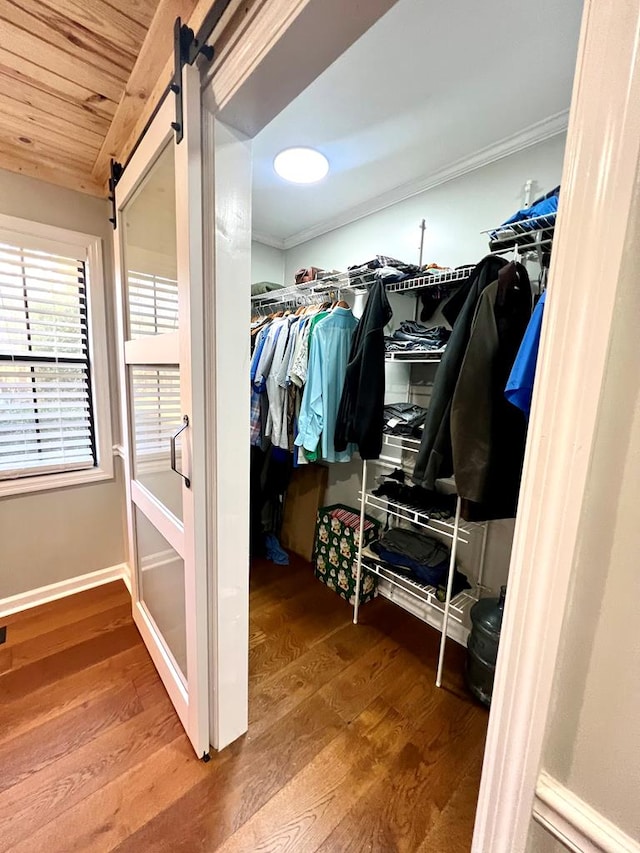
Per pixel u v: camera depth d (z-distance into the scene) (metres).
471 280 1.41
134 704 1.45
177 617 1.39
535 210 1.22
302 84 0.83
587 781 0.47
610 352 0.41
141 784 1.17
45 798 1.12
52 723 1.36
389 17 1.10
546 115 1.48
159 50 1.08
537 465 0.47
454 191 1.87
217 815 1.10
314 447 1.90
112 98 1.31
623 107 0.36
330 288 2.19
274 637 1.87
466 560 1.84
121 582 2.29
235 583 1.23
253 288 2.67
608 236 0.39
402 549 1.86
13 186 1.75
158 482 1.46
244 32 0.79
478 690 1.50
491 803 0.55
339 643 1.84
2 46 1.08
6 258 1.77
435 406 1.35
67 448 2.10
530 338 1.01
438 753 1.31
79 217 1.94
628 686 0.43
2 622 1.91
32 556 2.04
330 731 1.38
